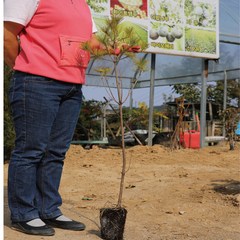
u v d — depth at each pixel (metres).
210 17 14.20
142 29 12.99
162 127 17.95
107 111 16.34
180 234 3.81
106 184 6.75
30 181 3.58
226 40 15.27
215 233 3.88
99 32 3.69
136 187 6.40
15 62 3.52
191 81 17.45
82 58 3.64
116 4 12.42
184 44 13.76
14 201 3.58
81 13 3.68
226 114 13.27
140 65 3.77
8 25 3.39
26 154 3.55
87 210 4.70
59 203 3.86
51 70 3.51
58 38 3.53
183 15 13.71
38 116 3.49
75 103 3.78
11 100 3.55
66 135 3.79
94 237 3.54
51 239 3.43
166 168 8.63
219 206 4.90
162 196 5.59
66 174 7.84
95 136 16.38
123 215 3.49
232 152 12.05
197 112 17.64
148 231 3.88
